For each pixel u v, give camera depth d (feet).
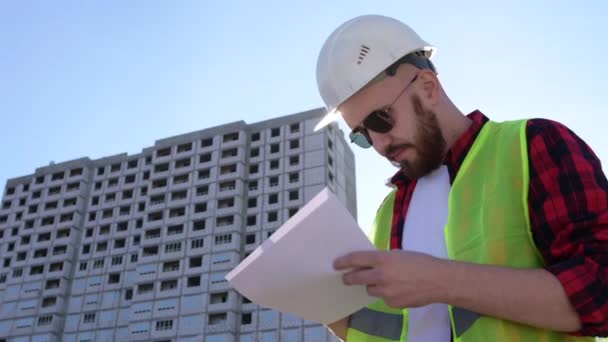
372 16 6.75
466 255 5.23
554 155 5.00
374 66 6.28
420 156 6.23
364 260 4.60
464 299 4.44
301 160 208.64
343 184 223.10
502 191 5.20
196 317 180.65
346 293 5.36
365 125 6.36
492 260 4.92
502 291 4.38
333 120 6.98
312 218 4.84
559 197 4.76
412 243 6.24
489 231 5.08
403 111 6.17
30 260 217.56
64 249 216.74
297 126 218.38
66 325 200.03
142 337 183.42
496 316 4.59
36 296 206.59
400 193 6.94
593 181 4.73
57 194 233.14
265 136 220.23
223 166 213.87
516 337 4.62
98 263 210.79
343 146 235.61
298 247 4.98
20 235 226.79
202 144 223.51
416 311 5.84
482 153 5.79
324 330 171.01
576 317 4.28
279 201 201.46
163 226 205.57
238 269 5.24
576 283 4.25
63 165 241.35
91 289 204.85
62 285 207.21
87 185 235.20
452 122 6.30
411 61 6.37
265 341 173.78
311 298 5.45
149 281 194.18
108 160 239.09
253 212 201.46
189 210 205.98
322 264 5.00
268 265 5.07
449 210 5.67
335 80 6.49
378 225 7.37
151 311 187.52
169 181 218.18
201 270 189.57
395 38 6.47
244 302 183.32
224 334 174.60
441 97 6.35
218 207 202.80
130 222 216.13
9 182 247.91
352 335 6.46
